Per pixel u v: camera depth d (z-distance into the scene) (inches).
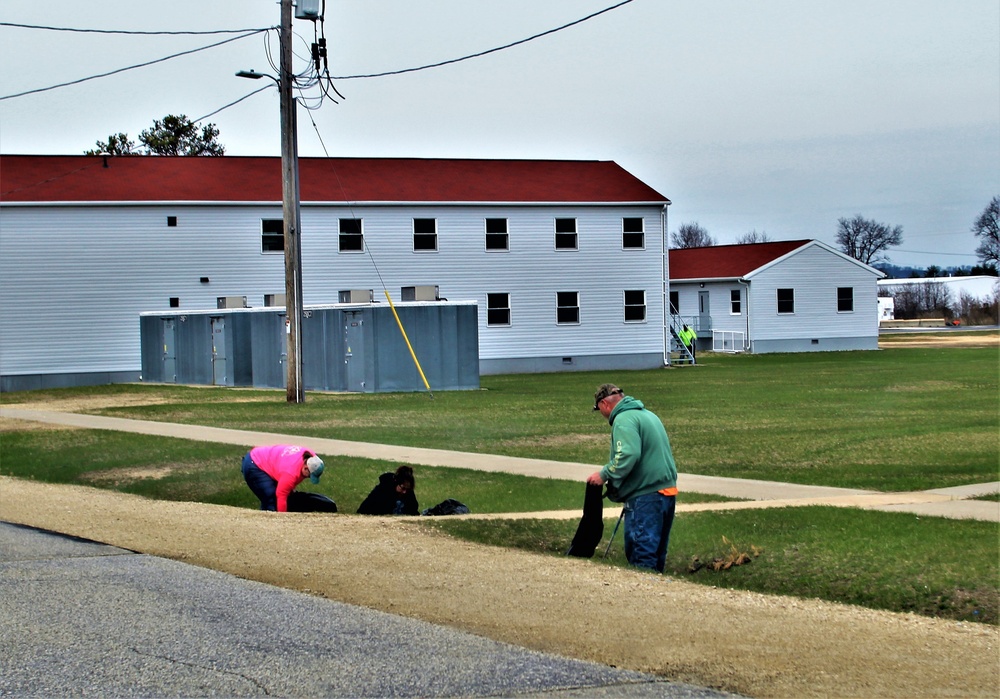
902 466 693.9
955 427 911.0
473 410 1131.3
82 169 1835.6
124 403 1309.1
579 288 1991.9
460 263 1929.1
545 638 320.8
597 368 1996.8
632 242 2027.6
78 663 290.0
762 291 2415.1
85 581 393.4
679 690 272.2
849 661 299.9
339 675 280.4
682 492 596.1
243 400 1304.1
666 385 1471.5
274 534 492.1
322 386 1503.4
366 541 474.0
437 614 348.8
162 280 1771.7
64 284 1726.1
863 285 2476.6
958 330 3585.1
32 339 1712.6
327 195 1867.6
